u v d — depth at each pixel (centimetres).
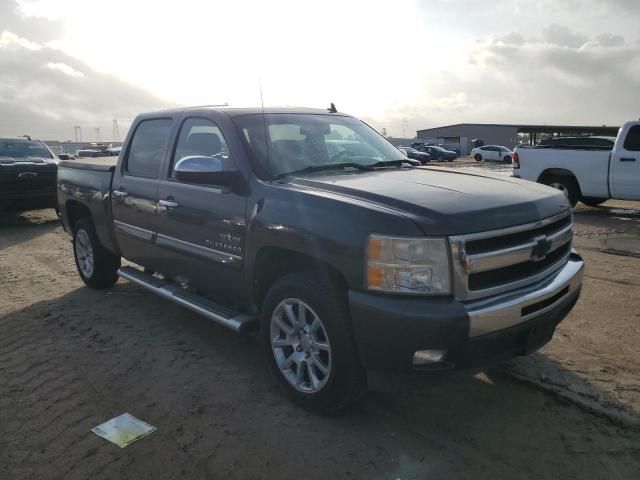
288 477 290
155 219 479
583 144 1211
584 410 350
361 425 338
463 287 291
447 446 316
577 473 290
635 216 1109
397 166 445
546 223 335
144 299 599
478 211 304
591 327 480
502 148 4988
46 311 564
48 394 387
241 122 419
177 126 474
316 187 354
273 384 395
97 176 578
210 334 493
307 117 464
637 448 311
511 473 291
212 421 346
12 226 1147
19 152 1232
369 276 298
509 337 313
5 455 315
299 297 340
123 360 440
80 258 653
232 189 390
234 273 396
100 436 332
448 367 295
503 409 355
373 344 300
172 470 298
